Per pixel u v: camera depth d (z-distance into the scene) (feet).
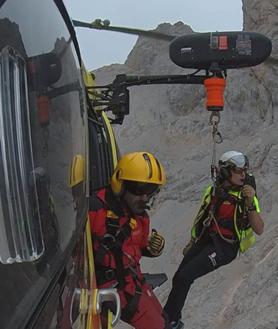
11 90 5.26
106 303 11.80
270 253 51.11
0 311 4.66
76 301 8.04
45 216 6.07
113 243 13.19
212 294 53.36
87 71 18.37
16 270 5.09
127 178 13.16
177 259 69.31
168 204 82.64
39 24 6.56
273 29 80.12
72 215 7.93
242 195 19.86
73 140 8.32
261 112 83.51
